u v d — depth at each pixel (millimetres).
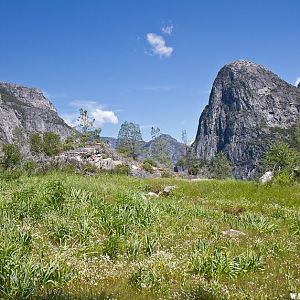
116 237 12312
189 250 12102
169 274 9805
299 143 141500
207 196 28719
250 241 13961
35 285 8172
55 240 12289
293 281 9742
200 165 152875
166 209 19281
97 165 80625
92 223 14078
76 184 28234
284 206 24609
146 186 34000
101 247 11633
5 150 70562
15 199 16812
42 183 26125
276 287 9359
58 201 16875
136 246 11688
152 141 146375
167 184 36031
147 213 16219
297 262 11602
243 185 33906
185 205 22797
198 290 8656
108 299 7949
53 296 7906
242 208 23922
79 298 7938
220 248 12039
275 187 32688
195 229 15656
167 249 12078
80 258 10742
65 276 9078
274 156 84062
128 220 14852
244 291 8945
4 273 8352
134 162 95750
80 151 84688
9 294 7785
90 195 18625
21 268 8594
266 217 19297
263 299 8422
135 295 8359
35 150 89188
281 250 12648
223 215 19406
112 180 40625
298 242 14250
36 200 16594
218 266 10188
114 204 16875
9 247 9570
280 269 10680
